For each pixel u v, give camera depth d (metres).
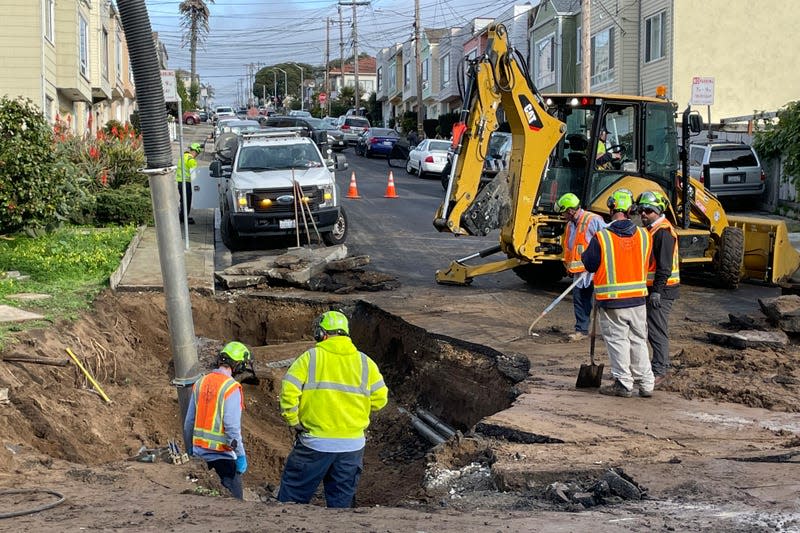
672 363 10.83
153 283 14.62
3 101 17.09
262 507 6.31
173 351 8.98
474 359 11.78
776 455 7.27
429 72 70.94
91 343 11.52
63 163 18.62
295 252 17.55
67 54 31.39
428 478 7.54
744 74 33.84
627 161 15.49
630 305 9.30
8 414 8.48
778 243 16.61
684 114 15.58
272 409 12.27
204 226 23.22
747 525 5.68
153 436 9.95
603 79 39.03
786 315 11.88
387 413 12.24
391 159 47.53
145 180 23.39
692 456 7.39
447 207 14.05
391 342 13.95
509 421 8.41
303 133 22.06
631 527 5.66
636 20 36.75
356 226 23.61
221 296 15.79
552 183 15.37
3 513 6.01
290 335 15.17
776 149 27.84
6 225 17.08
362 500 9.55
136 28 8.38
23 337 10.39
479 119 13.92
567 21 43.88
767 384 9.72
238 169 20.38
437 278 16.92
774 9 33.69
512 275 18.20
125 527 5.66
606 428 8.25
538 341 12.22
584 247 12.02
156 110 8.59
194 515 6.01
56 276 14.78
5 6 27.23
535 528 5.66
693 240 15.74
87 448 8.84
